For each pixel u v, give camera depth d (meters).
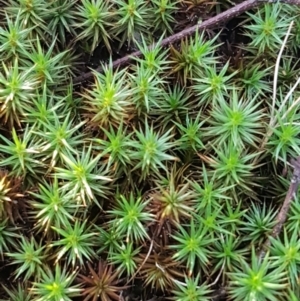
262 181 0.21
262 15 0.23
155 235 0.20
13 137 0.20
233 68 0.23
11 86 0.20
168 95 0.22
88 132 0.21
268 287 0.18
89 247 0.20
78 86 0.23
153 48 0.21
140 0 0.22
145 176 0.20
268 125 0.21
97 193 0.20
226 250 0.20
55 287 0.19
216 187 0.20
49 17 0.23
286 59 0.23
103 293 0.19
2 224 0.20
